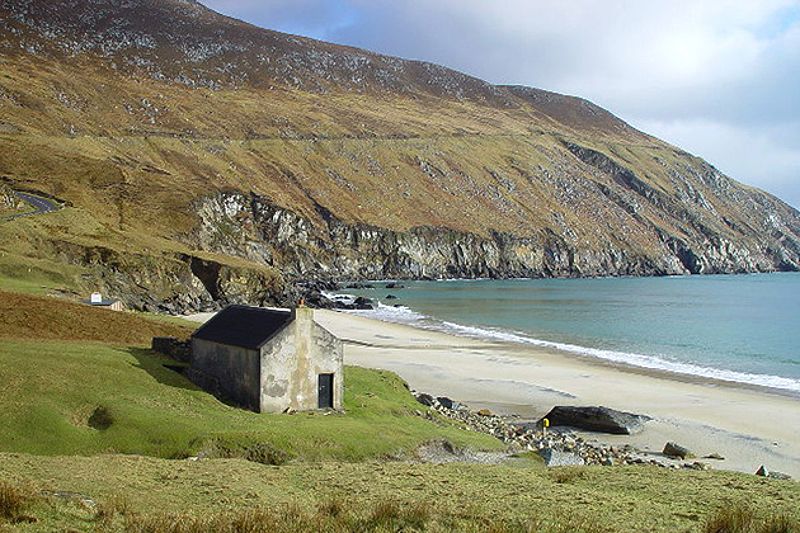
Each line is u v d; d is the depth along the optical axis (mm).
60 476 22484
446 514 20781
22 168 154625
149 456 30328
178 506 20297
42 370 36531
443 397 55031
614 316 126562
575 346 88562
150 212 160125
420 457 35562
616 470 32281
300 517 19031
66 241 106312
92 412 33750
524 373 68875
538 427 49375
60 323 54719
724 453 43656
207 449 31328
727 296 178125
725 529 20062
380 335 93812
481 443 38938
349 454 33625
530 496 24422
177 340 46250
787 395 60312
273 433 33531
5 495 17422
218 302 120812
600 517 21547
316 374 40750
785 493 27250
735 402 57438
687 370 72312
